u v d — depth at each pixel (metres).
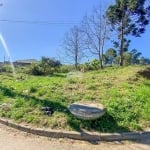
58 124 8.31
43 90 11.25
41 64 25.95
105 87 11.91
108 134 7.82
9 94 11.33
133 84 12.79
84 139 7.75
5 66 28.94
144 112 9.20
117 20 32.53
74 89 11.53
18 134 8.12
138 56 41.47
